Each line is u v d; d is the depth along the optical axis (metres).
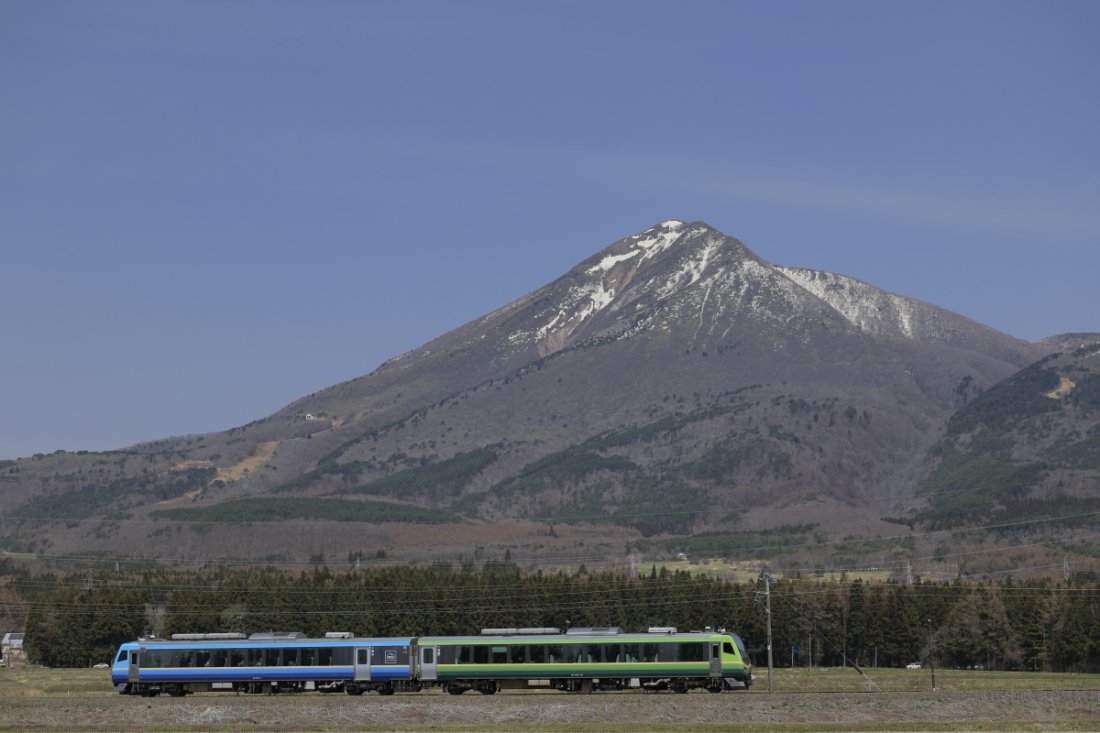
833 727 108.56
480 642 133.38
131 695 137.38
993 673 192.50
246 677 135.88
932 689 142.38
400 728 109.44
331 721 114.88
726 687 134.50
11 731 109.62
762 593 164.38
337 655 134.88
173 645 137.75
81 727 112.06
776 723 111.56
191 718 117.44
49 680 168.50
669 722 112.62
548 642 132.62
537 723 112.69
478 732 106.50
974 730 106.62
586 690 133.62
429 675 133.50
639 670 130.88
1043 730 106.50
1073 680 168.88
